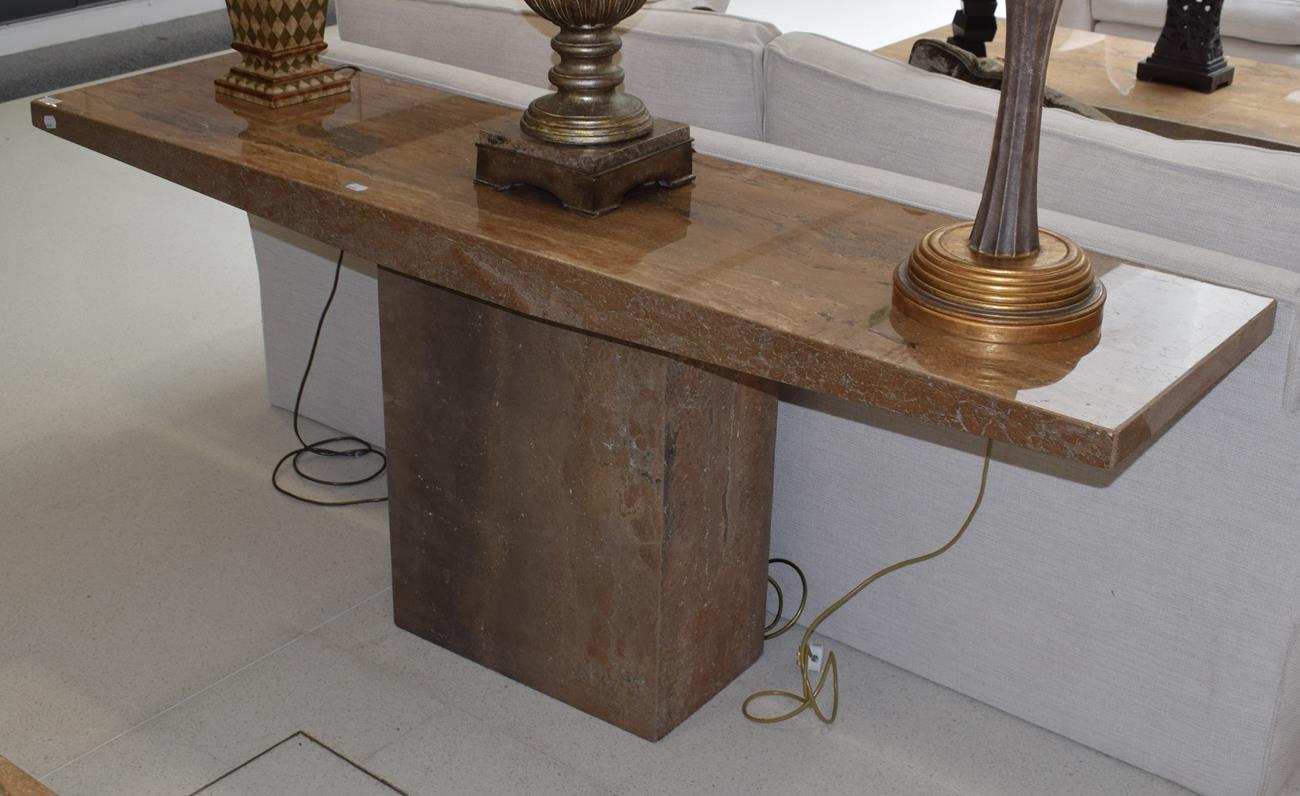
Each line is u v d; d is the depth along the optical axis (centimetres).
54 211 382
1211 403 163
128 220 378
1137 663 183
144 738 194
